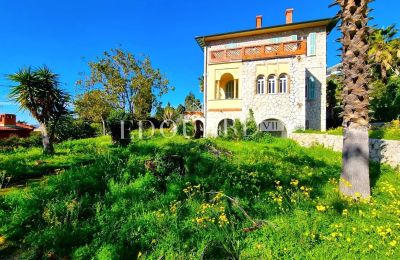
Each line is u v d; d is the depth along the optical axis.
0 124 25.53
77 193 5.68
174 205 5.19
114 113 14.29
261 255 3.84
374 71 21.23
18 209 5.15
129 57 30.08
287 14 22.41
